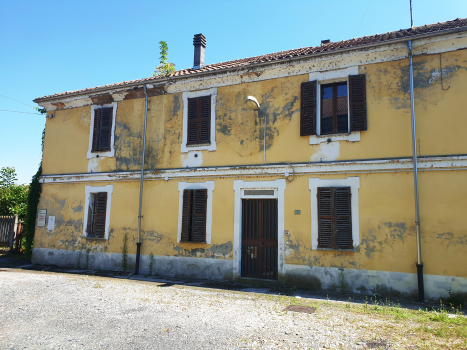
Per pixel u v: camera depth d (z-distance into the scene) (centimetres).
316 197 882
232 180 992
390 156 823
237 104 1020
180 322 543
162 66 1227
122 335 487
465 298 721
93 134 1233
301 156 916
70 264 1196
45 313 589
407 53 836
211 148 1035
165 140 1109
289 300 712
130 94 1188
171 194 1070
